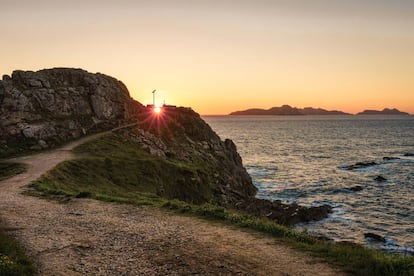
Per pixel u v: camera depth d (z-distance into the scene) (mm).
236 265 17109
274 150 176375
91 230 23109
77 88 94125
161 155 80125
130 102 109812
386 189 84062
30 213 27906
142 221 25266
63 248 19562
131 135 83875
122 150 72375
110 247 19766
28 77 88500
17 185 40250
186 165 76375
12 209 29312
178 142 93125
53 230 23078
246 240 20703
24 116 76875
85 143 71812
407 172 106688
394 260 16594
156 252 18953
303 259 17734
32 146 68625
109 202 31891
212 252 18859
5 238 20047
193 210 27797
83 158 59062
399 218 61281
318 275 15883
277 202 68750
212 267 16922
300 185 91062
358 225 57312
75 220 25688
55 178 46469
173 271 16516
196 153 89812
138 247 19750
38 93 84375
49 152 65500
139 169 61000
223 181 79812
